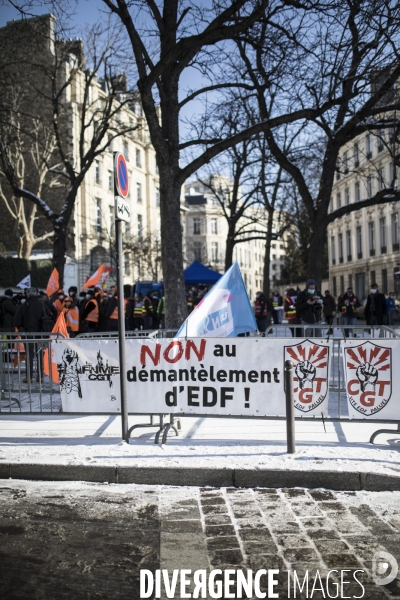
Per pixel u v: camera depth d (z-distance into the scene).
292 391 5.55
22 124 25.45
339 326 8.20
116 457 5.46
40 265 29.80
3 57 18.59
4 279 26.73
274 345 5.99
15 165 28.97
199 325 6.75
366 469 4.95
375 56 10.50
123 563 3.49
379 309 19.48
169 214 10.32
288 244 58.16
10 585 3.21
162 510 4.44
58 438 6.38
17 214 30.25
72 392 6.47
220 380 6.08
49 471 5.25
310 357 5.94
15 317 10.62
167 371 6.18
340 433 6.45
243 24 9.03
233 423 7.07
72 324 13.28
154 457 5.43
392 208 39.91
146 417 7.62
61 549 3.70
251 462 5.20
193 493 4.86
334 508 4.43
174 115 10.55
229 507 4.49
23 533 3.98
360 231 46.84
